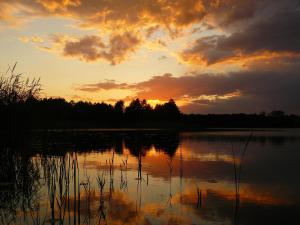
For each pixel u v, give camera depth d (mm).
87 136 33688
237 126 93250
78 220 7660
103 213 8164
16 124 12906
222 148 23781
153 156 19109
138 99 82812
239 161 17203
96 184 11273
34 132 13547
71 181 11734
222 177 12750
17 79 13344
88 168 14477
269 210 8461
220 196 9852
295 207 8711
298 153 20891
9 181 11531
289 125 91812
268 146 25547
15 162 12148
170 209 8547
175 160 17469
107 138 32438
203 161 17141
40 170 13398
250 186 11156
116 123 78188
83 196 9781
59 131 35562
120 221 7641
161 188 10812
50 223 7473
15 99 13102
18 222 7551
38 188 10680
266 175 13094
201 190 10562
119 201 9250
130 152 21016
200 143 27891
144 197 9672
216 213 8219
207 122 89750
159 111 85125
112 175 12969
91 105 71875
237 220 7711
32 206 8773
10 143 12594
